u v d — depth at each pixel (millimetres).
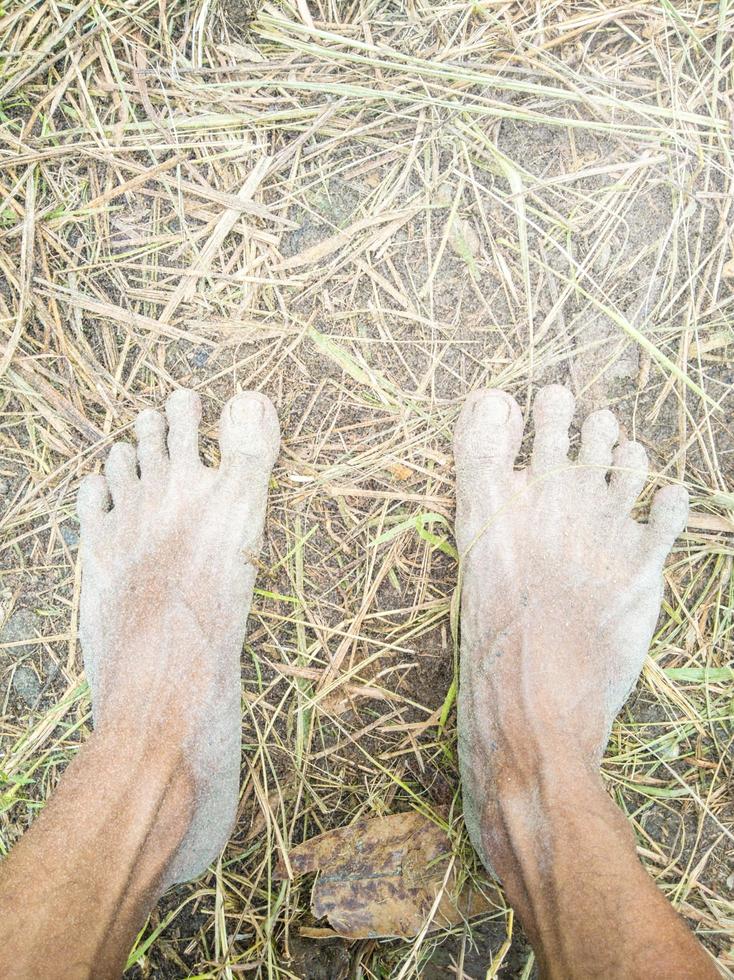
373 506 419
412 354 415
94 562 404
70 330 419
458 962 417
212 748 373
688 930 287
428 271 413
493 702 368
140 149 409
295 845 419
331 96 407
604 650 387
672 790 414
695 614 415
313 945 416
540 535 392
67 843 312
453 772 417
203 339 417
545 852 320
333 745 422
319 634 419
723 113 402
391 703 422
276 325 415
